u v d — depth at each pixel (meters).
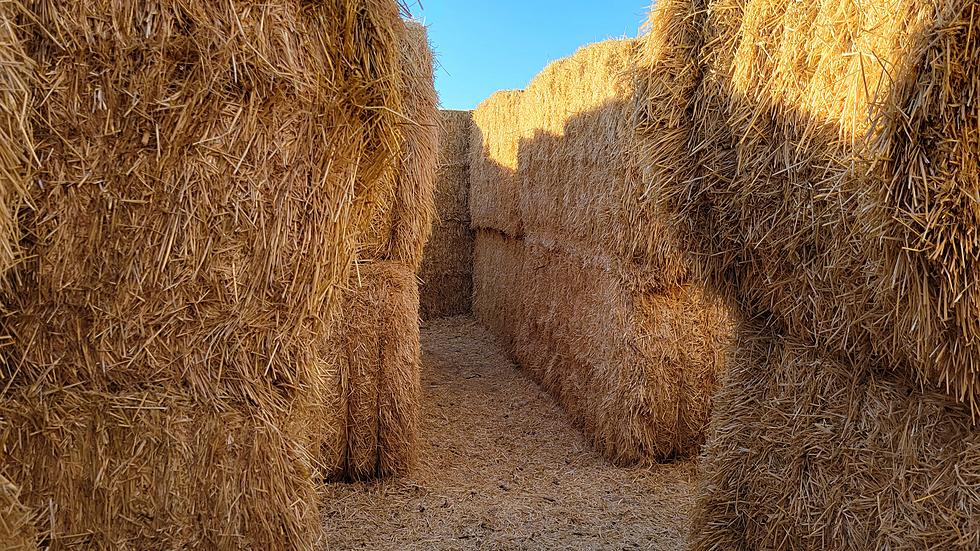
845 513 1.58
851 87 1.35
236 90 1.28
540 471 3.48
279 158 1.34
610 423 3.56
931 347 1.23
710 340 3.41
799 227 1.60
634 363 3.34
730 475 1.99
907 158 1.15
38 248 1.20
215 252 1.32
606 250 3.56
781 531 1.79
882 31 1.26
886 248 1.22
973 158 1.09
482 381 5.41
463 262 8.27
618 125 3.27
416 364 3.41
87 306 1.25
